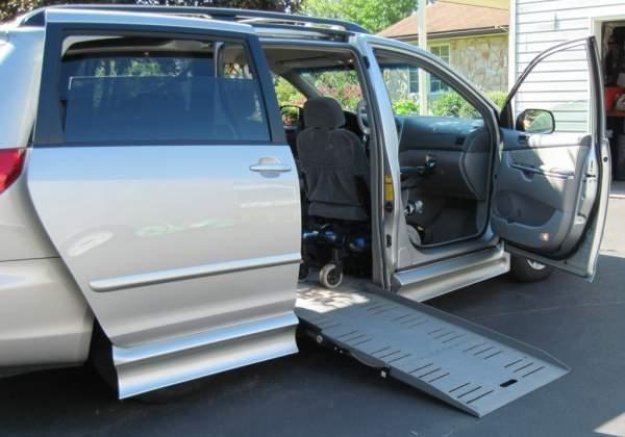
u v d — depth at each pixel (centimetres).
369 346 365
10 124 275
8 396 359
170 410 346
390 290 435
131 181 294
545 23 1027
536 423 325
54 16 292
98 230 286
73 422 333
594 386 363
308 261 477
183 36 322
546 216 451
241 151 327
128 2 703
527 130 479
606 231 727
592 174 426
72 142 287
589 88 426
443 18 2197
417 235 465
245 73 342
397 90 556
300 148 471
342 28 425
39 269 280
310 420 334
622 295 516
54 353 292
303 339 427
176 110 317
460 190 513
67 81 291
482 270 494
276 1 790
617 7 948
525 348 378
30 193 271
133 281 296
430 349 370
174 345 317
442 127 525
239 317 337
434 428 323
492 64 2014
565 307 493
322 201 470
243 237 325
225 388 369
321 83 521
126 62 307
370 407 345
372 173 426
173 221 304
